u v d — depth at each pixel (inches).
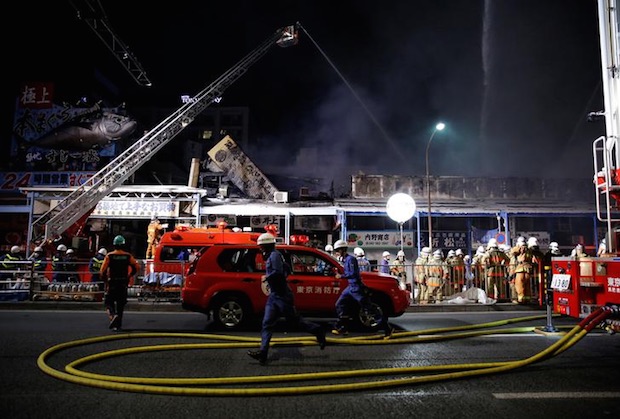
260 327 349.1
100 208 810.2
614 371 218.2
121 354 248.5
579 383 197.9
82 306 468.8
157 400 173.0
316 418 155.5
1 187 1053.2
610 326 238.1
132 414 157.8
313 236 946.1
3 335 301.7
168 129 949.8
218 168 1057.5
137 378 194.7
